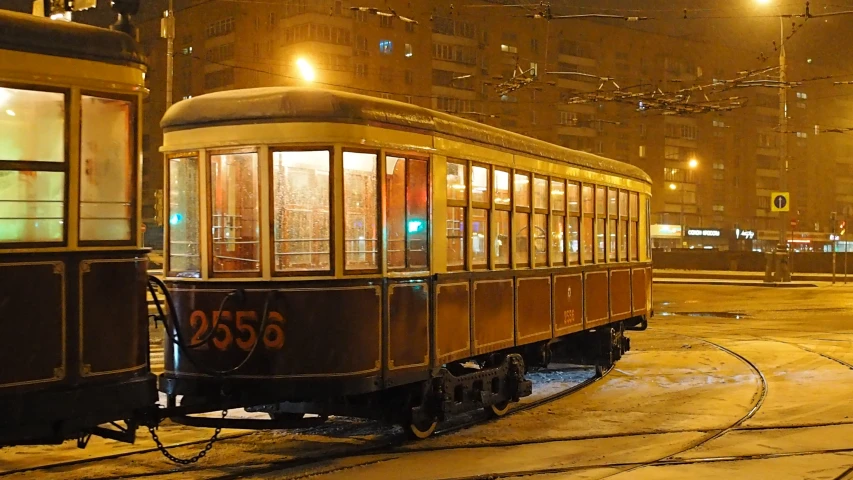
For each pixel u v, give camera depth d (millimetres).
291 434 9039
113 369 5953
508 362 10297
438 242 8789
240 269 7715
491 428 9438
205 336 7711
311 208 7707
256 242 7656
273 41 55188
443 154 8898
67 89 5730
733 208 77812
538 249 11141
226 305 7621
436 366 8648
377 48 56062
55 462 7566
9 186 5465
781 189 40688
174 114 8047
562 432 9195
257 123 7695
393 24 56625
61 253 5660
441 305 8781
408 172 8414
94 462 7633
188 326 7816
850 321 23797
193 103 7973
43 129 5629
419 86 58156
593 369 14633
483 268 9727
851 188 86625
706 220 75812
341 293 7676
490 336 9773
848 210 86188
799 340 18891
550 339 11594
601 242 13398
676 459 7836
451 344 8969
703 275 50969
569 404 11062
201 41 58562
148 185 43531
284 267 7637
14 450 8039
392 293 8109
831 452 8234
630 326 15469
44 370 5555
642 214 15469
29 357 5484
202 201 7844
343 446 8422
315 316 7578
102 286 5898
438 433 9078
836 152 84438
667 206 73000
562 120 65250
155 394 6277
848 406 10852
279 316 7535
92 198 5852
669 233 72250
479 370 9703
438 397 8789
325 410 8180
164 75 59594
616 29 67688
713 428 9438
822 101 81812
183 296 7859
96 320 5852
